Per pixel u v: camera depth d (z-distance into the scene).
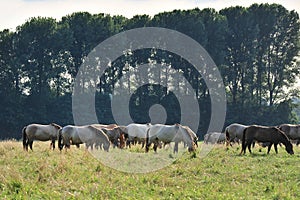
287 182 19.00
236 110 74.94
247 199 16.36
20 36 72.62
